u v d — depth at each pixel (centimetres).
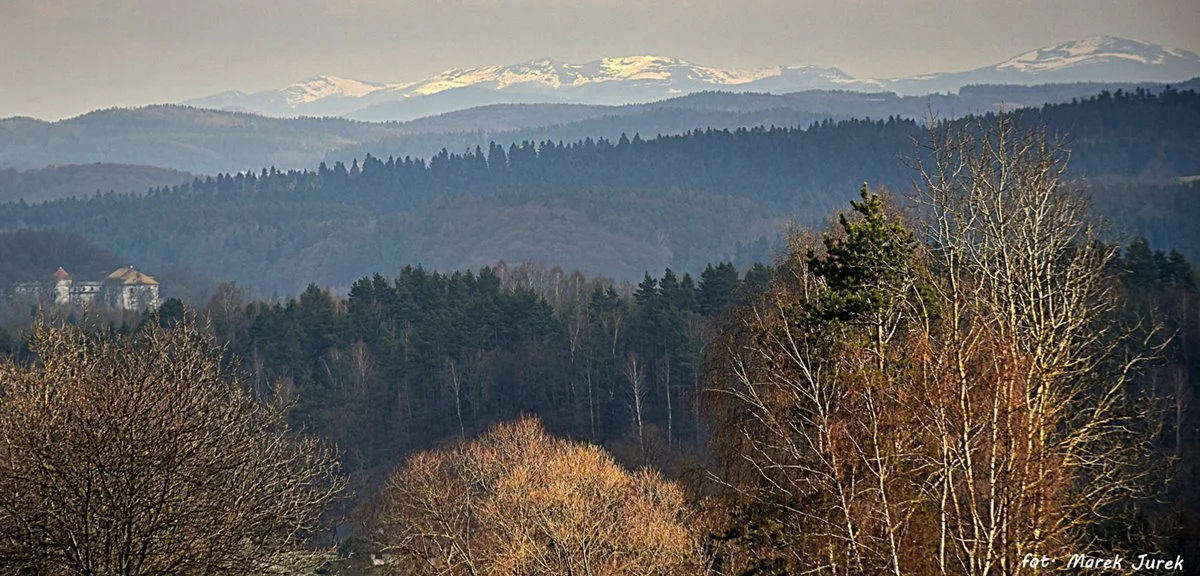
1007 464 5150
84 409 5325
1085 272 6944
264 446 6256
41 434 5216
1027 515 5250
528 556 9631
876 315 6494
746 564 7169
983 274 6619
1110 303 8019
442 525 10788
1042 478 5150
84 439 5212
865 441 5709
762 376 8000
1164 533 7331
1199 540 7881
